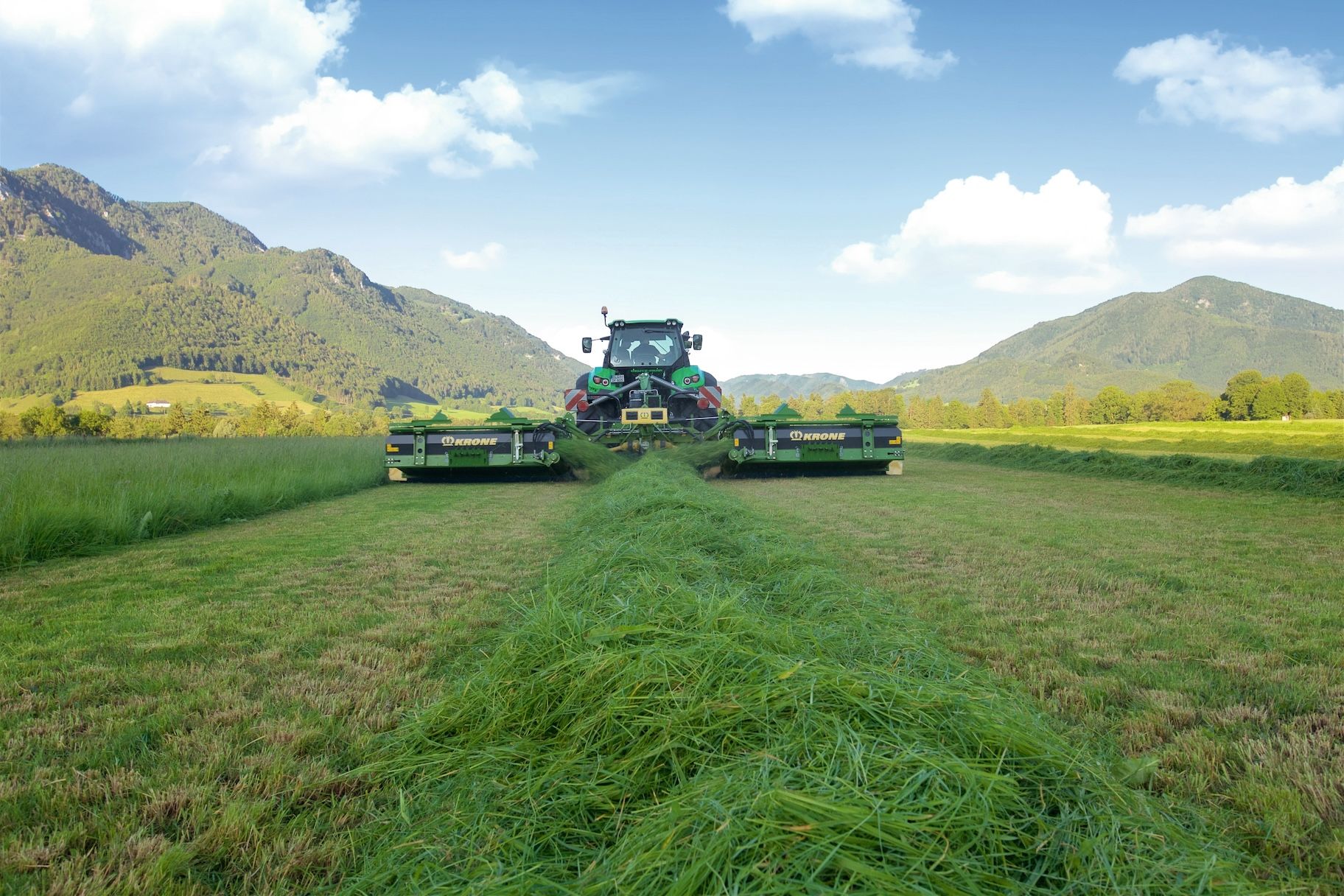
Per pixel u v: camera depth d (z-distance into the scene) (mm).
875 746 1718
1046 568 4660
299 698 2660
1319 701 2541
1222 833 1750
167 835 1809
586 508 6918
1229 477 10023
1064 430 30109
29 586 4500
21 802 1949
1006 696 2312
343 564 5086
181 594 4270
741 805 1482
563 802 1787
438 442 11258
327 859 1729
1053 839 1469
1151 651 3072
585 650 2496
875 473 12500
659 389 13281
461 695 2455
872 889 1249
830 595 3445
